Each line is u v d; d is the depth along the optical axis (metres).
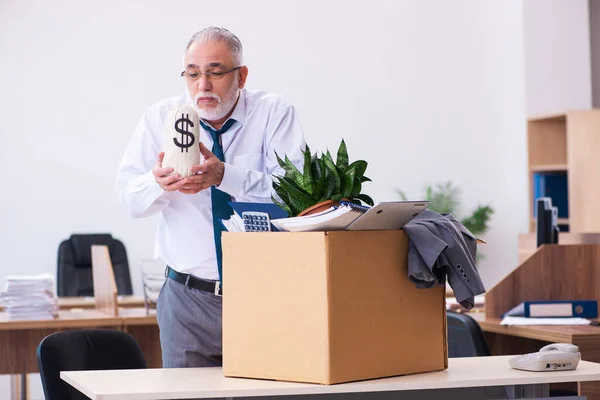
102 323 4.84
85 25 7.75
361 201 2.47
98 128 7.79
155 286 5.06
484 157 8.60
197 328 2.72
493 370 2.34
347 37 8.31
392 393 2.26
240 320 2.21
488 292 4.19
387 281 2.19
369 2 8.35
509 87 8.64
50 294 4.91
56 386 2.76
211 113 2.69
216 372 2.32
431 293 2.32
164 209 2.79
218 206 2.67
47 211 7.67
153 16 7.89
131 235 7.84
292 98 8.21
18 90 7.62
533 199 7.69
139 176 2.74
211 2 8.02
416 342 2.27
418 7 8.46
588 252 4.30
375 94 8.37
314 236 2.06
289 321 2.11
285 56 8.19
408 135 8.43
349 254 2.09
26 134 7.63
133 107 7.86
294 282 2.10
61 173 7.70
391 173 8.40
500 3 8.63
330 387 2.04
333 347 2.05
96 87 7.78
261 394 2.03
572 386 4.13
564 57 8.41
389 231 2.20
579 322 3.89
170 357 2.75
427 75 8.48
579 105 8.45
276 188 2.28
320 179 2.21
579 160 7.14
